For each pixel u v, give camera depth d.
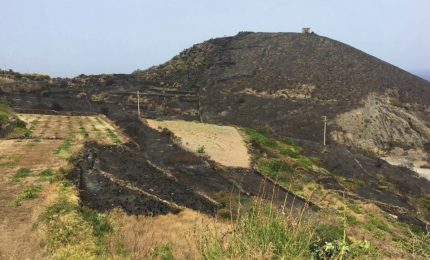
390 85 107.44
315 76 109.88
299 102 98.69
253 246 5.56
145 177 30.95
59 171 26.20
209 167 37.84
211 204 27.47
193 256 6.63
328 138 84.62
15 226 16.92
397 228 30.31
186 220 21.36
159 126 56.53
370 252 6.10
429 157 80.81
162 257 9.10
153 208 24.06
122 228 14.42
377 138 86.25
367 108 94.56
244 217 6.25
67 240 13.86
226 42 136.88
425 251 6.18
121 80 104.94
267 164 43.66
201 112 93.44
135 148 40.41
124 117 61.03
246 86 106.31
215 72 116.50
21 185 23.73
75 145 37.03
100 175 27.86
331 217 7.68
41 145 37.00
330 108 95.31
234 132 58.56
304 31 136.88
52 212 17.14
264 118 91.69
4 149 34.75
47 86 87.12
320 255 5.76
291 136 83.56
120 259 9.30
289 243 5.56
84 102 80.69
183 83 109.75
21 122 47.38
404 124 90.19
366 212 32.62
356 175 51.06
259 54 124.06
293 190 34.97
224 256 5.53
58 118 58.38
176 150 41.31
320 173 46.41
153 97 96.00
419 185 53.25
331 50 124.12
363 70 113.94
